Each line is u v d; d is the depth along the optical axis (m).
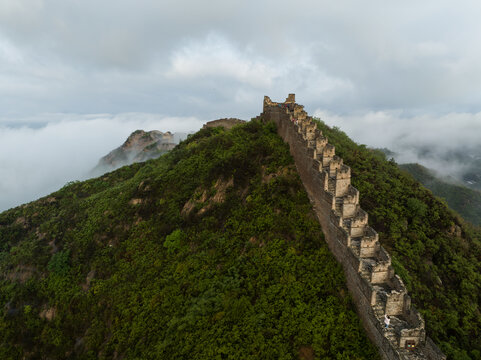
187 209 46.06
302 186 37.50
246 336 25.20
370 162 46.00
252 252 32.84
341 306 25.36
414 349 20.19
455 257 33.81
